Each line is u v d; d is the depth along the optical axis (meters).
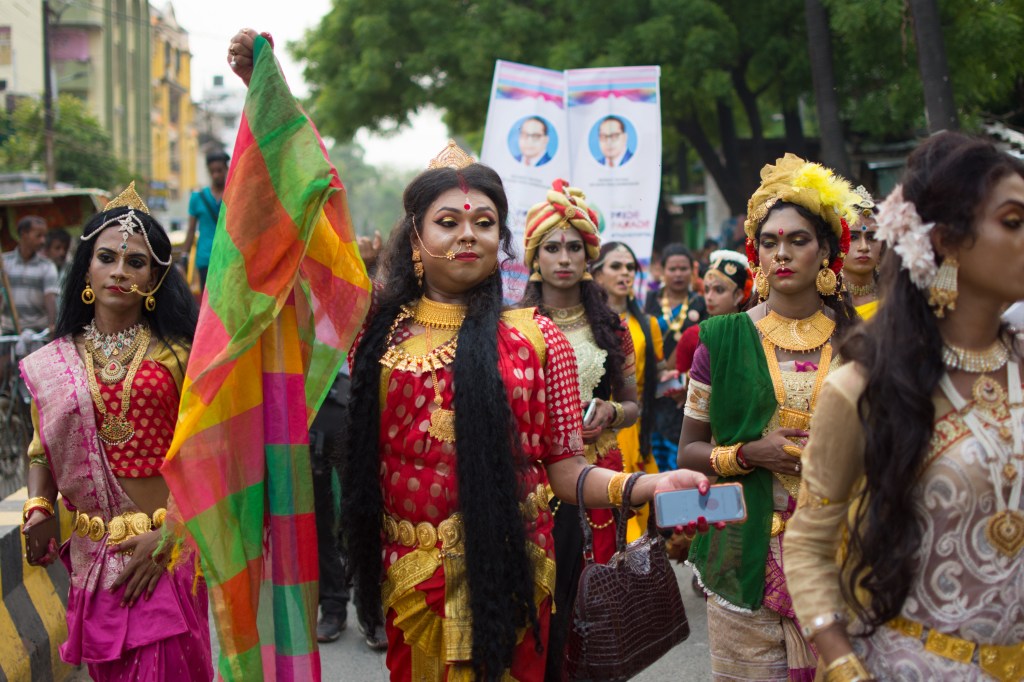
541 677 3.05
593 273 6.24
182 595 3.51
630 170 8.32
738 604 3.28
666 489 2.79
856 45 14.27
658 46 16.20
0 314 8.83
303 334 3.13
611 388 4.95
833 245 3.43
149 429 3.56
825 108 10.44
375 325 3.09
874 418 2.12
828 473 2.22
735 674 3.34
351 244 3.10
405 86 20.34
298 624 3.03
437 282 3.10
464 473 2.87
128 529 3.52
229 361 2.89
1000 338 2.18
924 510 2.10
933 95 7.61
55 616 5.00
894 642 2.17
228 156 9.79
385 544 3.04
